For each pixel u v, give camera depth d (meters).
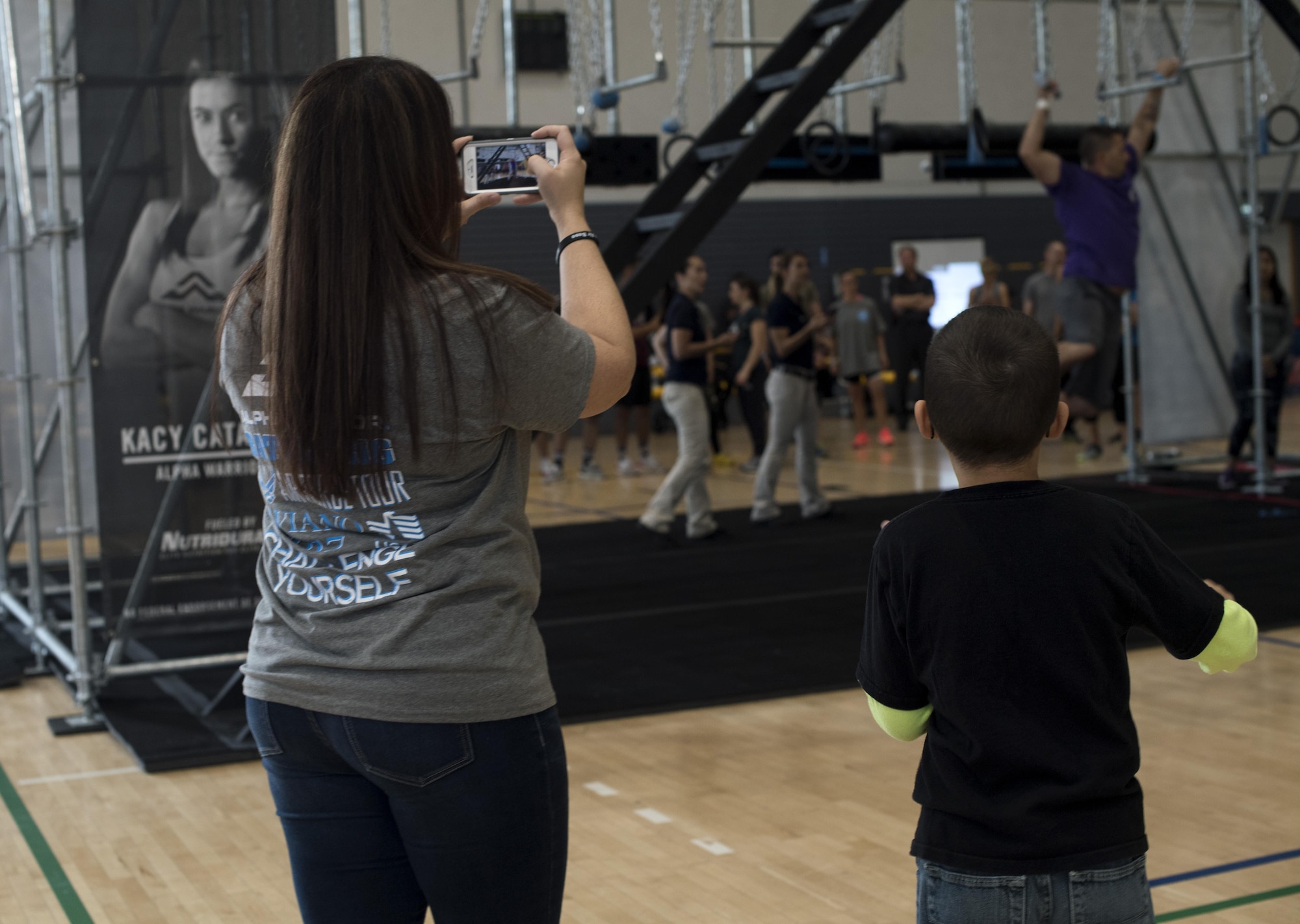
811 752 3.88
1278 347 9.02
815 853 3.08
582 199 1.58
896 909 2.75
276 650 1.40
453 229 1.46
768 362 8.50
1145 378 9.56
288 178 1.37
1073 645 1.48
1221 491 8.97
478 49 6.45
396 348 1.32
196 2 4.23
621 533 8.34
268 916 2.85
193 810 3.59
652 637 5.43
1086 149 6.73
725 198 5.33
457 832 1.33
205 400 4.35
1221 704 4.21
